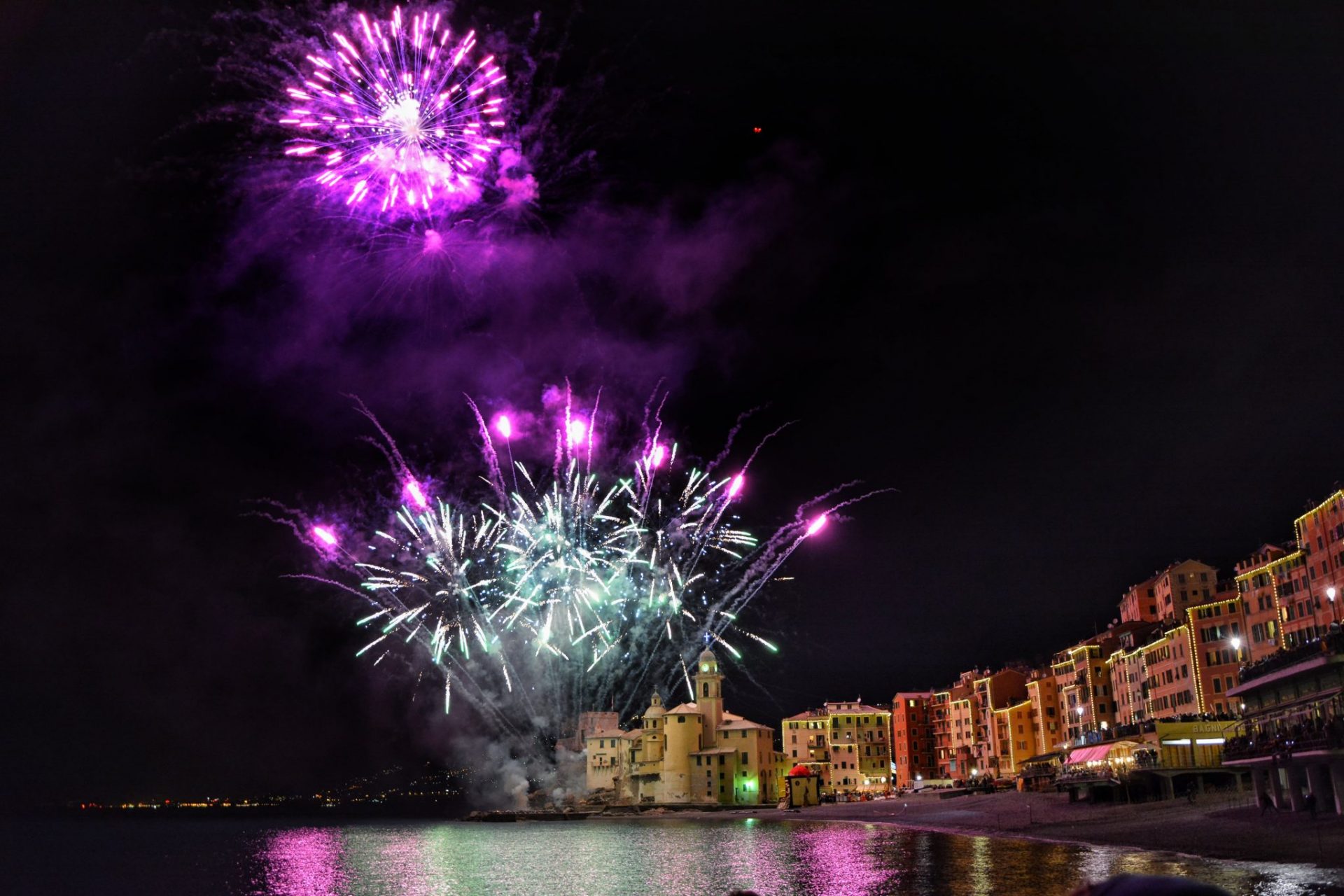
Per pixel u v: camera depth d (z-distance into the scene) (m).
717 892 57.62
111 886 80.44
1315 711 58.53
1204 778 82.00
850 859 73.56
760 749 187.25
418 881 73.44
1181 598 123.69
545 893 60.25
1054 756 126.44
